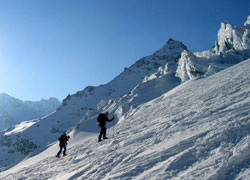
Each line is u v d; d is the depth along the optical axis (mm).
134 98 83500
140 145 9484
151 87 87250
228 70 28516
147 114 22359
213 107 11578
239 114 8289
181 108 16141
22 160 62250
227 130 6742
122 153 9305
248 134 6184
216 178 4742
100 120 16922
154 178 5617
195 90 24094
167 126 11203
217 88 17766
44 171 13391
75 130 73688
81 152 15000
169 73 95500
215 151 5906
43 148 65562
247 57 63812
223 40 81438
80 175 8547
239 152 5254
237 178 4559
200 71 66750
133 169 6680
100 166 8570
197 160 5824
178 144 7258
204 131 7566
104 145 13367
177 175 5410
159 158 6809
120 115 76938
